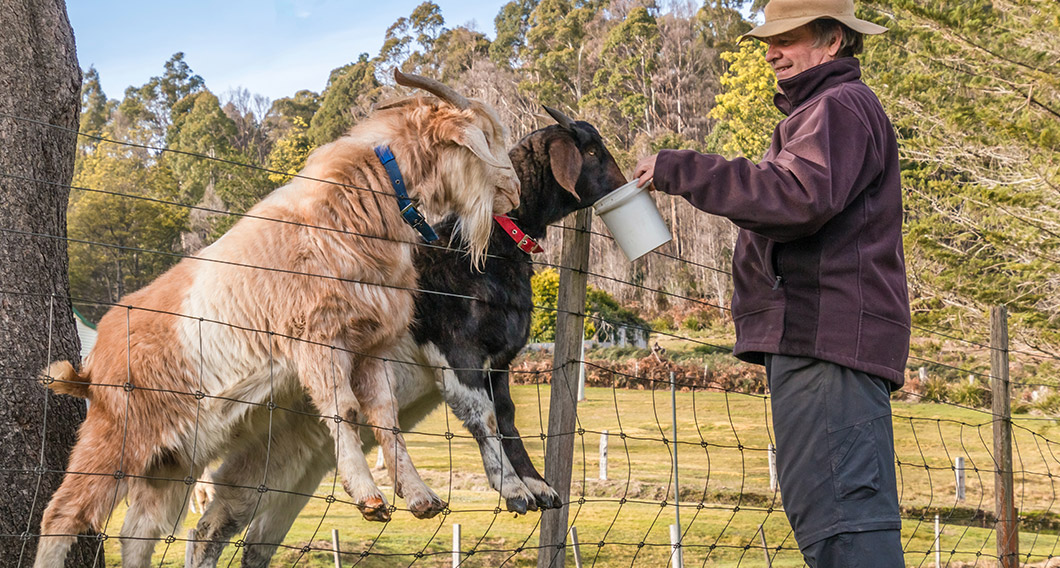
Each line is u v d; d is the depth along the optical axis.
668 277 43.53
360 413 3.54
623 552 10.95
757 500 14.16
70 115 4.25
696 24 68.38
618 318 33.03
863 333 2.73
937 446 17.94
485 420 4.21
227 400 3.54
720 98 44.81
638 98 62.31
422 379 4.39
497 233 4.42
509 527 11.95
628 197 3.46
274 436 4.15
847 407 2.74
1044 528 12.35
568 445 3.80
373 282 3.56
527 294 4.54
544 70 71.25
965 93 17.23
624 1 74.31
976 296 15.81
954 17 15.08
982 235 16.56
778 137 2.92
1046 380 14.80
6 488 3.82
